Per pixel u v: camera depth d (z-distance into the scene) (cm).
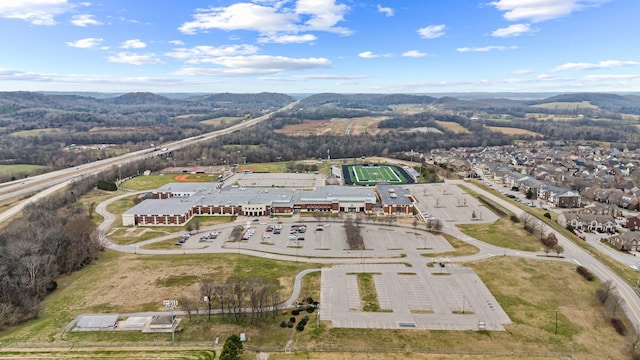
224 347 8031
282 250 14725
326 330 9438
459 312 10288
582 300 10981
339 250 14675
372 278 12244
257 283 10962
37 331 9406
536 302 10838
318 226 17600
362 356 8381
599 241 16112
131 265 13350
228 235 16525
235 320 9850
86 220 16738
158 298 11000
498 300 10906
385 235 16375
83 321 9656
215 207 19550
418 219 18662
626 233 15412
